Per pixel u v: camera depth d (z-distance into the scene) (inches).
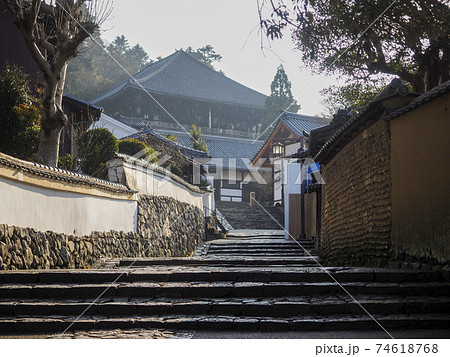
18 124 496.1
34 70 688.4
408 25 373.4
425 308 227.8
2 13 684.1
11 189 315.6
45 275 273.7
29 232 332.5
